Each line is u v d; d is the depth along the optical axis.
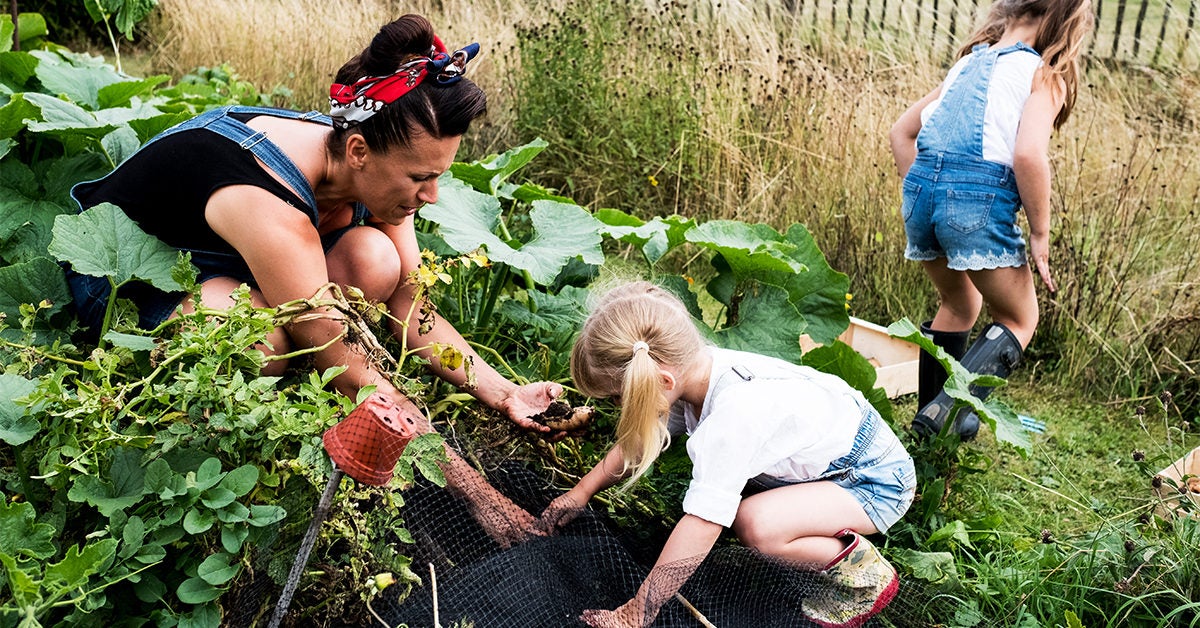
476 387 2.46
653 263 3.06
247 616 1.88
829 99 5.07
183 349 1.92
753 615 2.15
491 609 2.03
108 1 4.43
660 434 2.33
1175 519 2.52
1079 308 4.01
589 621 2.06
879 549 2.63
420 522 2.16
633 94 5.23
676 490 2.70
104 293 2.27
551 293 3.20
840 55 5.88
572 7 5.89
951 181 3.22
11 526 1.67
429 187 2.17
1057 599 2.38
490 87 5.55
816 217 4.60
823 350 2.95
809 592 2.22
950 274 3.41
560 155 5.16
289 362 2.28
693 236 2.91
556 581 2.10
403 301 2.53
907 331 2.81
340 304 2.05
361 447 1.64
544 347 2.81
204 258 2.28
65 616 1.68
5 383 1.88
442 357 2.21
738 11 5.96
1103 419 3.71
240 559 1.86
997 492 3.14
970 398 2.69
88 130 2.75
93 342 2.36
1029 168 3.10
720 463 2.23
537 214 2.89
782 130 5.00
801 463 2.35
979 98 3.20
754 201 4.70
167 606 1.81
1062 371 3.98
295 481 1.95
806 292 3.02
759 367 2.40
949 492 2.92
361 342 2.10
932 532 2.76
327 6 6.50
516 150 3.30
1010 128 3.17
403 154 2.07
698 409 2.46
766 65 5.42
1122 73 5.80
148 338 1.99
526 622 2.03
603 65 5.30
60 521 1.83
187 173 2.17
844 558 2.28
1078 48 3.15
